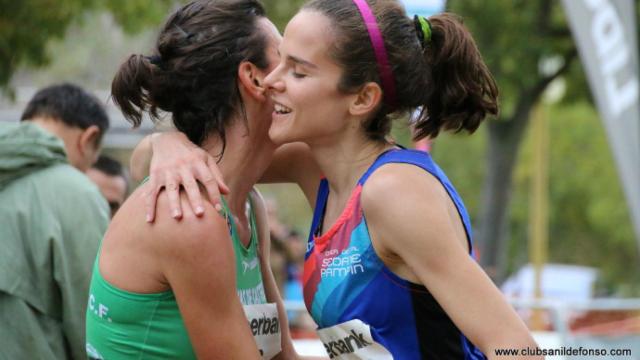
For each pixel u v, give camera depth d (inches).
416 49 337.1
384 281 328.8
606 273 3452.3
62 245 458.0
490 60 1417.3
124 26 1291.8
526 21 1440.7
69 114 554.6
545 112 2155.5
